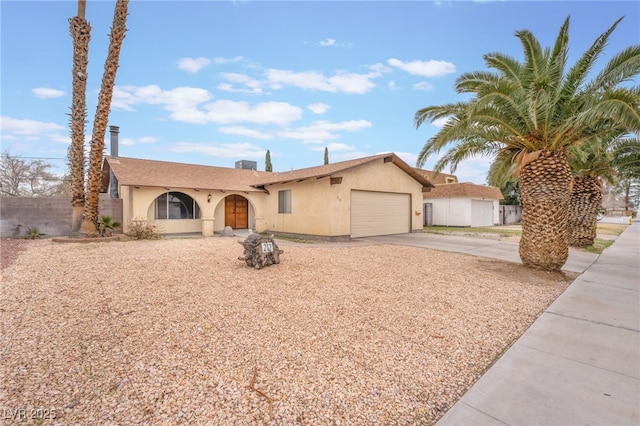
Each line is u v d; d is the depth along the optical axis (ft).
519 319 15.75
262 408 8.35
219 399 8.66
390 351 11.89
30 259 26.17
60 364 10.19
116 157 54.75
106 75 36.81
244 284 20.22
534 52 24.95
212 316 14.73
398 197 56.34
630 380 10.21
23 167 79.92
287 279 21.70
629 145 38.91
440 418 8.25
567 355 11.98
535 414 8.45
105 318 14.07
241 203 63.05
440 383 9.88
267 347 11.86
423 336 13.34
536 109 22.58
